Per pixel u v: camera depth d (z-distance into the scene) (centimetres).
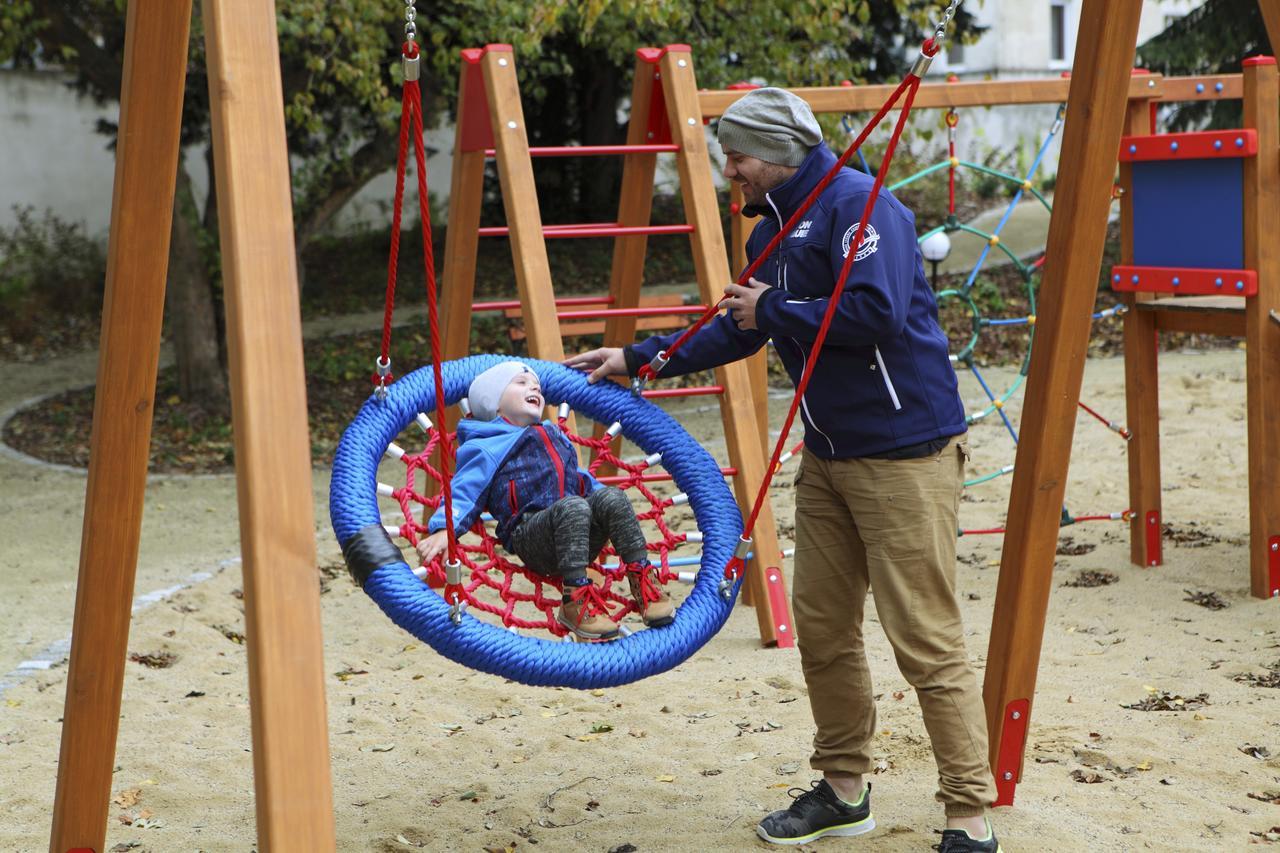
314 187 1338
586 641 332
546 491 348
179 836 382
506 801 397
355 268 1839
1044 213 2002
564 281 1734
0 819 400
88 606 332
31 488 949
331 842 229
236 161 240
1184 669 484
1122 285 616
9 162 1848
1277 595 570
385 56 1051
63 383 1379
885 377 313
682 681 508
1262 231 559
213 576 689
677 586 641
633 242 634
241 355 236
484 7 986
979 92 611
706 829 368
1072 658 504
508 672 304
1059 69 2445
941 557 319
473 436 357
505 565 344
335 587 667
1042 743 418
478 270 1806
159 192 313
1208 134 572
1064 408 351
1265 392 562
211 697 506
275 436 235
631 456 935
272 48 249
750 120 323
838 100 595
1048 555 359
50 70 1869
